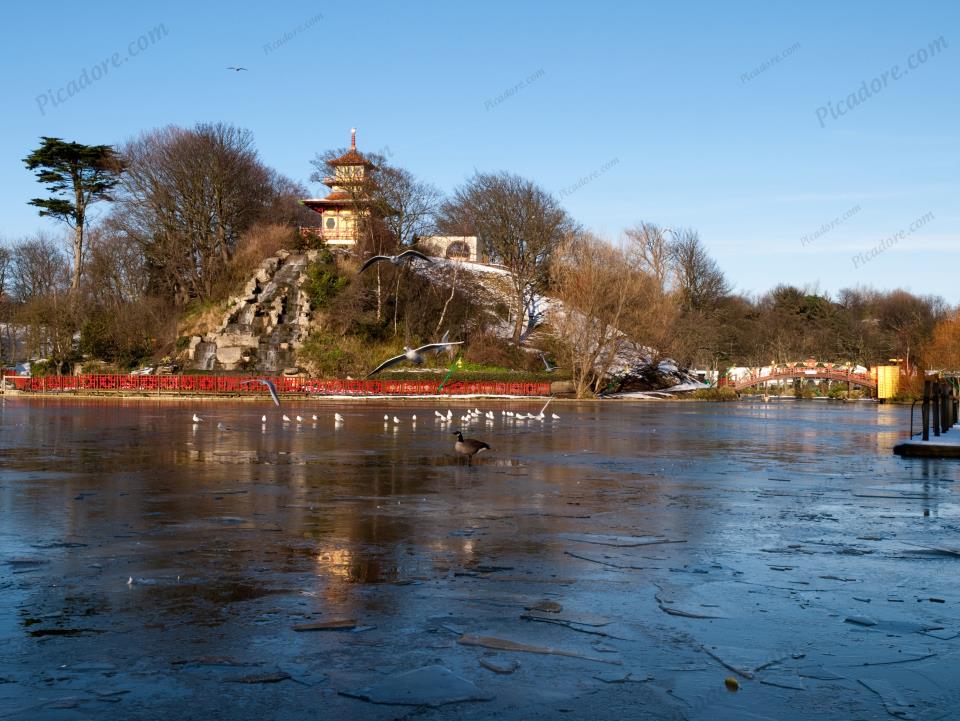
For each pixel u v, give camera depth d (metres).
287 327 102.75
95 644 8.69
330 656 8.39
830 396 121.75
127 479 21.84
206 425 44.28
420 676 7.88
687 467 26.20
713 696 7.48
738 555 13.09
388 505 17.78
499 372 97.88
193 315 107.88
